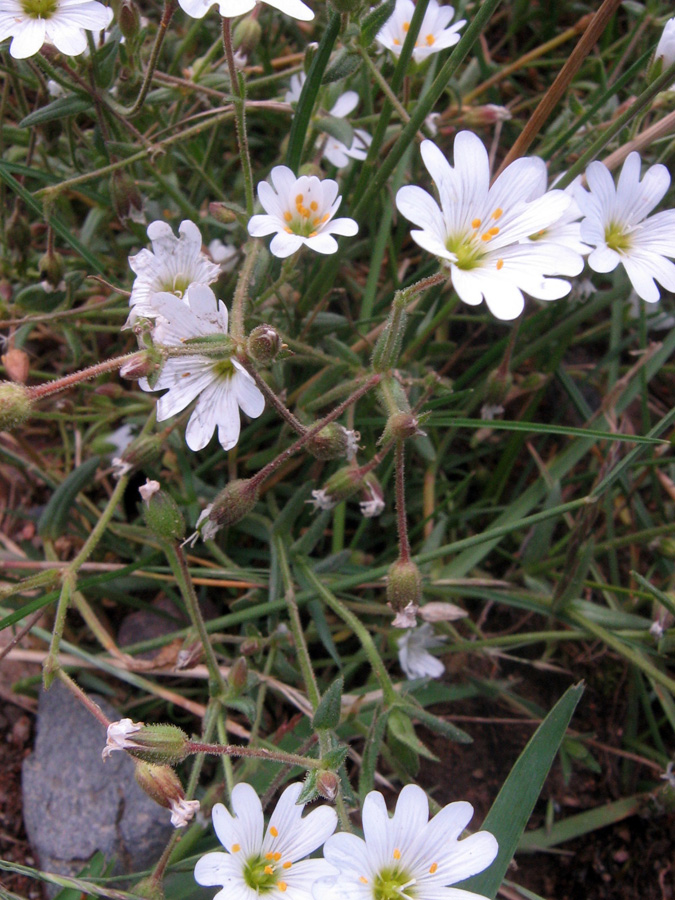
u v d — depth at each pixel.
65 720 0.14
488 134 0.19
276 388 0.13
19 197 0.14
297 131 0.13
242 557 0.16
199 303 0.10
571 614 0.14
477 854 0.09
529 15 0.20
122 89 0.13
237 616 0.13
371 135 0.16
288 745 0.13
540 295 0.10
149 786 0.09
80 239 0.15
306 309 0.15
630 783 0.15
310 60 0.13
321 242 0.10
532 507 0.16
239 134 0.11
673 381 0.19
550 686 0.16
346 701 0.13
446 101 0.19
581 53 0.12
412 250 0.19
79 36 0.11
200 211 0.17
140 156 0.13
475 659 0.16
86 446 0.16
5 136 0.15
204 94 0.15
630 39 0.18
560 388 0.18
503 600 0.14
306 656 0.12
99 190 0.15
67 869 0.12
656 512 0.17
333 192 0.11
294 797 0.09
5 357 0.14
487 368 0.17
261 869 0.09
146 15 0.18
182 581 0.12
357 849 0.09
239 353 0.10
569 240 0.11
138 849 0.12
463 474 0.17
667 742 0.15
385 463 0.16
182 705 0.13
